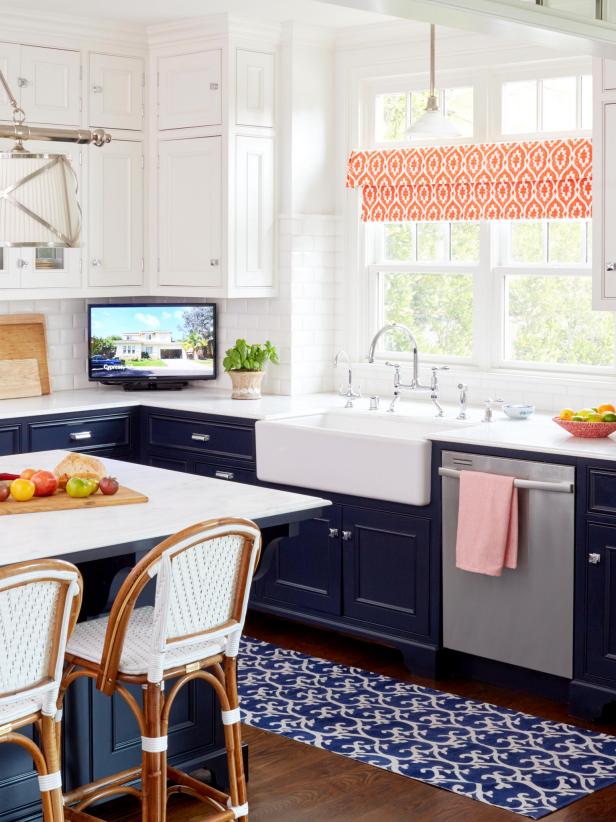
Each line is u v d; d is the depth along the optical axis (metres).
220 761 3.81
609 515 4.42
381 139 6.37
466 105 5.97
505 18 2.99
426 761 4.13
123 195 6.45
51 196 3.04
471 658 5.00
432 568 5.02
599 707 4.51
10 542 3.15
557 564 4.60
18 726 2.84
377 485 5.14
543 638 4.68
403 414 5.62
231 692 3.27
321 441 5.34
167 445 6.12
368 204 6.30
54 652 2.85
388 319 6.43
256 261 6.29
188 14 6.01
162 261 6.52
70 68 6.15
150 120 6.49
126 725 3.56
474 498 4.74
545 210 5.59
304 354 6.43
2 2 5.73
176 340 6.59
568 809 3.77
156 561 2.96
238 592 3.22
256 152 6.24
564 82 5.61
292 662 5.21
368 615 5.28
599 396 5.48
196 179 6.29
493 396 5.86
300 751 4.21
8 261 6.00
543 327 5.80
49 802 2.90
